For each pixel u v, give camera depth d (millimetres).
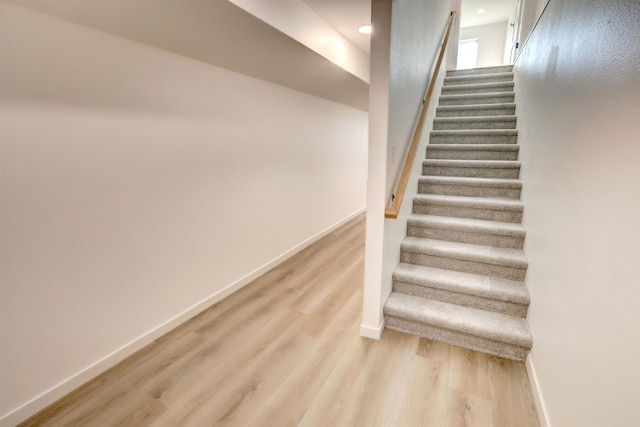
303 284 3129
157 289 2221
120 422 1599
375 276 2170
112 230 1883
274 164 3367
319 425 1597
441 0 3953
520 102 3289
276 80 3057
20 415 1565
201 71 2363
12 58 1395
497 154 3188
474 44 8195
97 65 1706
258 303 2764
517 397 1749
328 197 4719
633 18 985
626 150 992
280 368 1984
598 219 1164
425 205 2859
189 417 1636
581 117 1425
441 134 3518
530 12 3186
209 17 1532
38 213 1544
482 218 2693
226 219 2785
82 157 1691
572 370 1278
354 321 2488
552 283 1642
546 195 1930
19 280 1508
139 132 1972
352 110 5195
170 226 2260
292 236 3869
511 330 2000
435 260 2508
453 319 2127
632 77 974
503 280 2297
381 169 2021
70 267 1698
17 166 1454
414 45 2623
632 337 873
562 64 1813
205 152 2484
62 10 1423
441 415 1645
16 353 1530
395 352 2111
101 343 1900
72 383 1767
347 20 2283
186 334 2316
